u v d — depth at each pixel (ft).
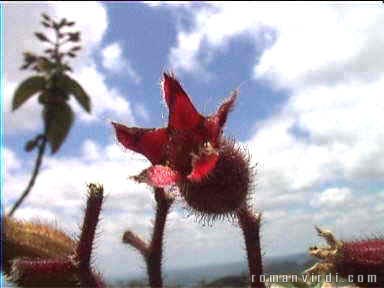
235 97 0.21
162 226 0.21
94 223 0.19
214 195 0.20
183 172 0.21
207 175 0.20
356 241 0.18
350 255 0.17
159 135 0.21
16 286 0.20
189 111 0.21
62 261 0.19
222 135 0.21
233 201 0.20
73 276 0.20
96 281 0.19
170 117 0.21
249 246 0.20
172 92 0.21
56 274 0.19
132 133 0.21
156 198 0.21
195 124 0.21
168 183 0.19
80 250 0.19
